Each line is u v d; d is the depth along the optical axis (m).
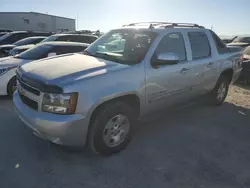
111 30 4.43
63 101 2.65
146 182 2.76
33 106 2.91
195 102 4.73
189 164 3.14
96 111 2.97
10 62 5.74
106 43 4.12
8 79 5.50
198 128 4.29
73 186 2.65
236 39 19.75
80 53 4.19
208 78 4.70
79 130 2.78
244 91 7.26
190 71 4.14
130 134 3.45
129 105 3.39
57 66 3.22
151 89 3.50
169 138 3.86
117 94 3.01
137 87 3.26
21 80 3.19
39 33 17.19
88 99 2.76
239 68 5.69
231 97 6.50
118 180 2.78
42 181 2.71
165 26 4.05
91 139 3.02
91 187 2.65
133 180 2.79
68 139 2.77
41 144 3.50
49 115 2.69
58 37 11.32
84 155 3.26
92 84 2.81
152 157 3.27
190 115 4.95
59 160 3.13
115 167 3.02
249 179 2.88
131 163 3.12
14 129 3.97
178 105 4.27
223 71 5.10
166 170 2.99
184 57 4.11
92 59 3.56
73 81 2.73
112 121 3.15
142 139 3.79
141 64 3.36
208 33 4.79
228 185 2.76
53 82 2.71
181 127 4.31
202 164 3.15
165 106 3.93
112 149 3.24
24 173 2.83
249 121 4.73
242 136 4.03
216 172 2.99
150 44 3.58
